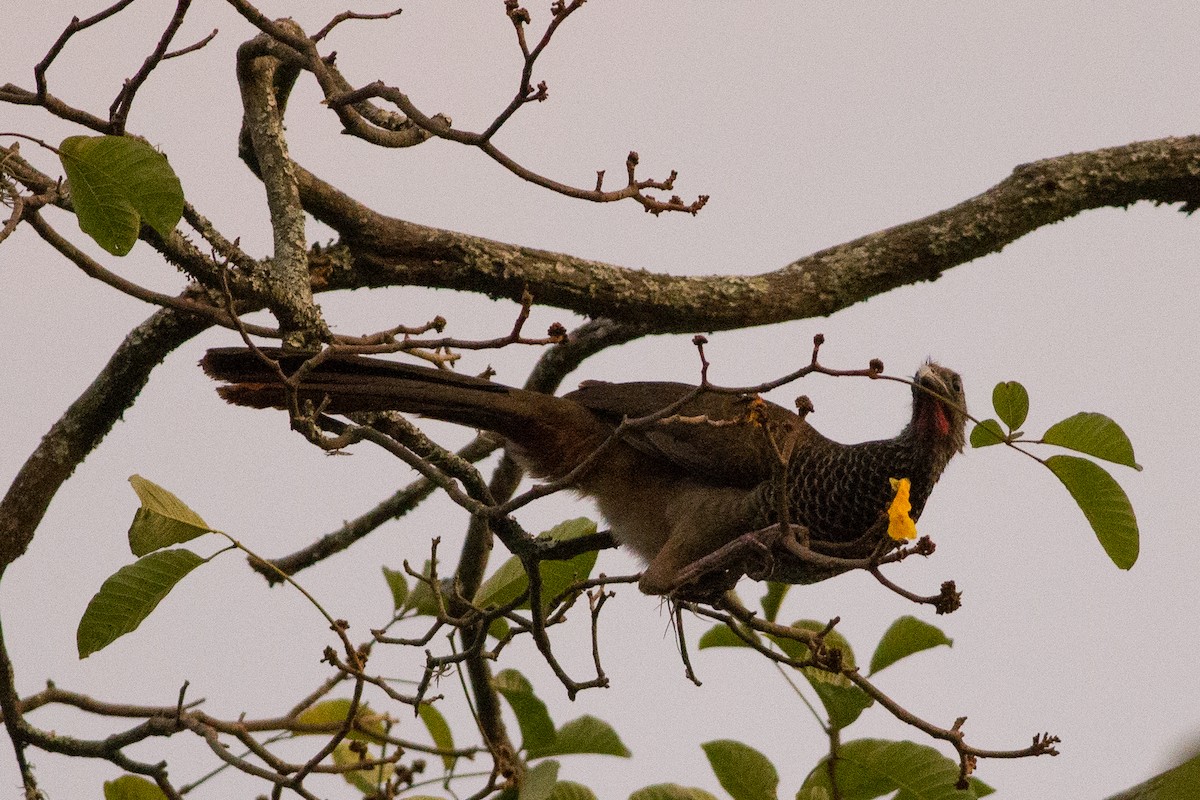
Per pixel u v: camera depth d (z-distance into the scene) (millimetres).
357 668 7801
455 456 9852
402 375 9523
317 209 9977
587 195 7797
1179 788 3824
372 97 7953
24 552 10250
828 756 8789
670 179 8016
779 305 10938
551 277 10469
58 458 10281
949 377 10977
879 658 9242
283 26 9617
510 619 8977
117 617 7887
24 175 7945
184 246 8930
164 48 7449
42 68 7309
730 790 9117
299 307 9188
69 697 9227
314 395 9172
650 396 10469
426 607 9875
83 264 7688
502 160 7707
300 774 7820
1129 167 11883
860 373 7207
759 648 8031
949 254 11359
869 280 11188
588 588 8594
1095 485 7723
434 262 10305
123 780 9094
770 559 8844
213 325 9883
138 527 7766
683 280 10805
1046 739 7316
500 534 9453
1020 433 7711
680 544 10109
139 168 7164
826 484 10172
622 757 9406
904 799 8711
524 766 8992
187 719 8227
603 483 10500
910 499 10492
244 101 9945
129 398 10375
